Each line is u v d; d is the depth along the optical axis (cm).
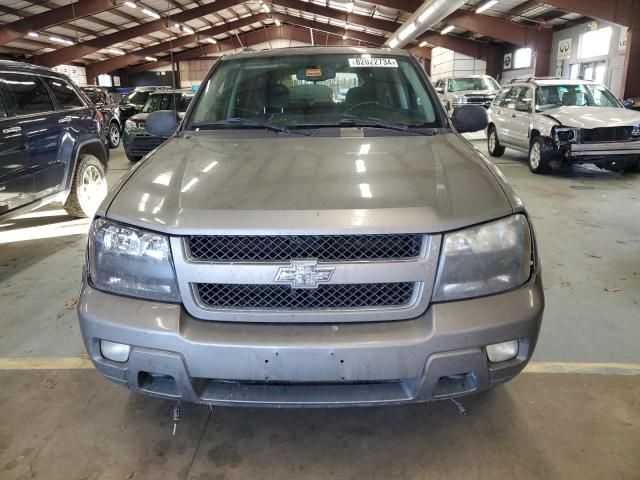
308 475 177
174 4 2059
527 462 181
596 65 1708
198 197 170
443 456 185
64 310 314
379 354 151
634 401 214
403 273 153
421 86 270
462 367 156
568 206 569
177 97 1064
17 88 424
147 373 168
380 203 161
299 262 151
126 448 191
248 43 3344
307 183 175
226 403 161
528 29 1970
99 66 2959
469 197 169
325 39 3259
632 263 381
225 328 156
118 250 165
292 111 262
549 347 259
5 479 176
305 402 158
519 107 853
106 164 570
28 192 419
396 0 1788
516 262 164
